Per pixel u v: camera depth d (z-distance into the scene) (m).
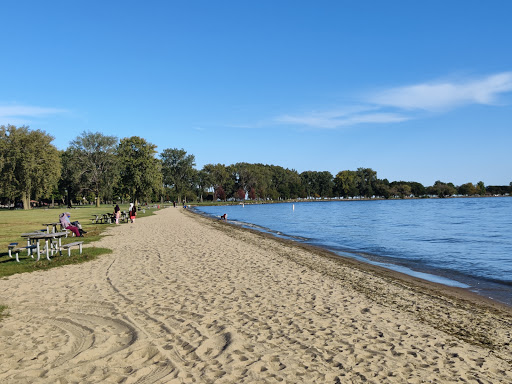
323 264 15.30
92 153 75.00
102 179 75.69
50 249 15.16
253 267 13.15
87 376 4.67
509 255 20.19
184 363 5.11
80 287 9.60
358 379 4.82
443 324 7.75
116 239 20.78
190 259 14.34
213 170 149.00
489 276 14.40
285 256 16.89
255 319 7.23
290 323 7.05
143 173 64.94
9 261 13.39
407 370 5.19
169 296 8.78
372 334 6.66
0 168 62.16
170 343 5.83
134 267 12.48
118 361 5.14
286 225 43.41
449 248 23.09
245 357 5.38
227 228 34.12
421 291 11.22
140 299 8.48
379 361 5.46
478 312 8.99
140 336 6.08
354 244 25.03
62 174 82.25
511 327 7.79
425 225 42.47
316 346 5.94
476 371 5.29
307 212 80.62
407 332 6.91
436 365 5.43
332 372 5.00
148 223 34.56
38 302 8.18
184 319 7.07
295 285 10.52
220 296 8.90
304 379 4.77
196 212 73.69
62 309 7.65
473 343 6.61
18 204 97.38
